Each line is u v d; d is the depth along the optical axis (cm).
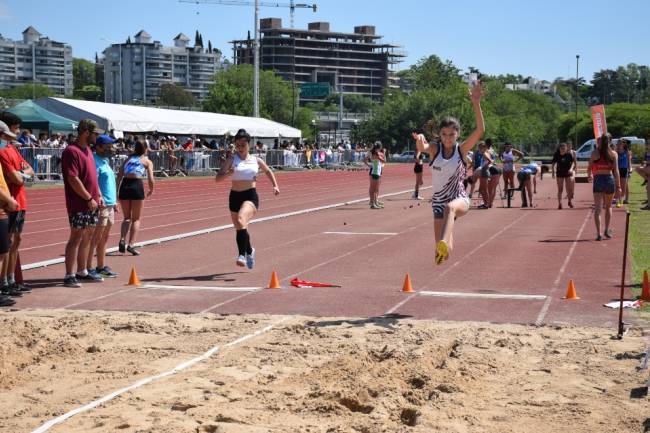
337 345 690
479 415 507
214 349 682
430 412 510
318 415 508
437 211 822
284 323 784
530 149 10950
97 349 682
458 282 1029
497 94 12231
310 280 1050
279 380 587
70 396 554
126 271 1132
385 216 2038
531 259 1232
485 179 2244
